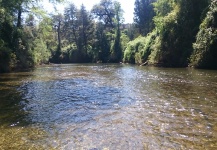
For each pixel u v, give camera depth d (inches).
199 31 1269.7
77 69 1507.1
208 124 341.1
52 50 3353.8
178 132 313.0
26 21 1883.6
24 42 1611.7
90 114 406.0
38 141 291.9
